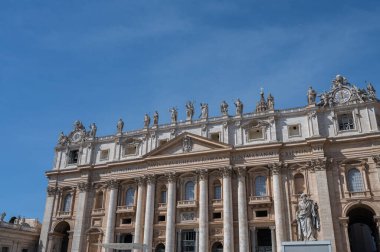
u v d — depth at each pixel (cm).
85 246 6606
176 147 6512
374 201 5269
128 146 7012
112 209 6588
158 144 6769
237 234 5722
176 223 6078
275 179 5769
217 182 6172
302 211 5147
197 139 6353
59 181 7344
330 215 5281
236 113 6431
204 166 6197
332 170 5622
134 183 6712
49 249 6844
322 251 3450
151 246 6062
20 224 6981
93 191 6994
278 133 6097
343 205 5384
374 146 5512
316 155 5688
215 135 6444
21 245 6875
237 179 6006
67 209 7106
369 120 5709
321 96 6138
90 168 7044
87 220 6788
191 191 6275
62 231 7150
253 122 6278
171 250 5884
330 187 5522
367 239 7288
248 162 6019
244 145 6116
